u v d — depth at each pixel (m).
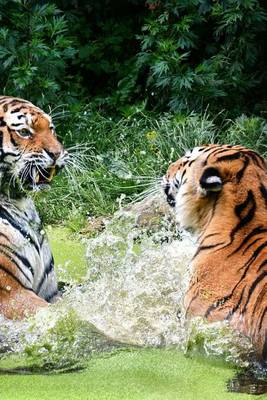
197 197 9.91
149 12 21.17
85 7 21.38
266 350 8.84
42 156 11.20
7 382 8.77
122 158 17.86
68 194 16.86
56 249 14.57
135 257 11.95
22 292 10.99
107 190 17.03
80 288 11.34
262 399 8.16
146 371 9.02
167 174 10.50
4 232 11.13
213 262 9.57
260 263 9.27
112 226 15.02
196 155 10.19
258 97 20.62
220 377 8.83
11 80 18.94
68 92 19.50
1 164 11.26
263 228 9.52
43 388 8.56
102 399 8.22
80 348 9.77
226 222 9.69
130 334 10.16
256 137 17.98
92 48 20.95
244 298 9.20
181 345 9.79
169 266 11.23
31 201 11.63
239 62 19.64
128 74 20.41
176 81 18.75
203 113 19.31
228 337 9.17
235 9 18.88
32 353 9.73
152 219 15.14
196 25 20.59
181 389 8.49
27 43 18.67
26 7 19.23
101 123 18.83
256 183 9.74
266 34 20.64
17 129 11.22
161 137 17.84
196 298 9.58
